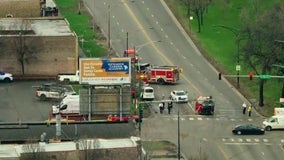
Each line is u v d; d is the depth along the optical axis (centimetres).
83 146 19912
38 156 19612
